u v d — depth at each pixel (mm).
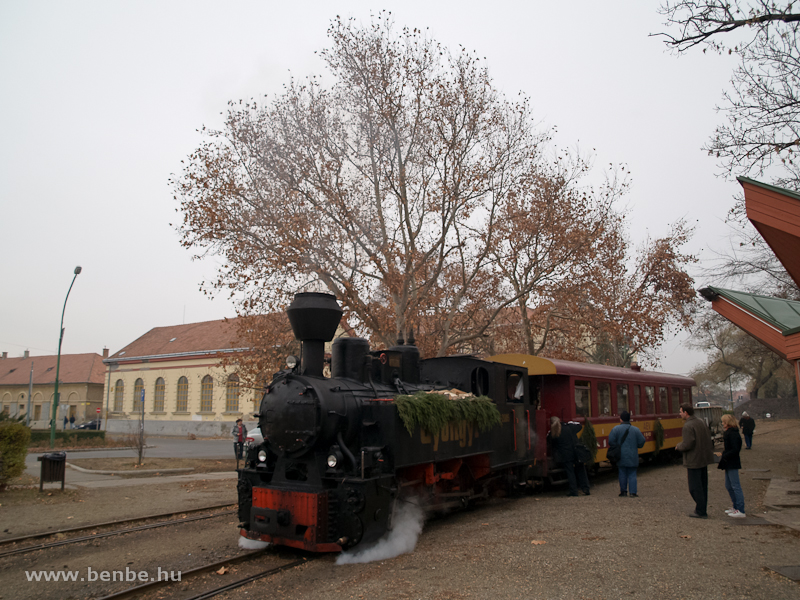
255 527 7398
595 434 13844
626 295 26609
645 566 6320
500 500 11656
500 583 5875
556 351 23750
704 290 12906
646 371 18641
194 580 6375
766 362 46594
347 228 18234
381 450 7641
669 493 11898
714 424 28375
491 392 10914
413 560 6965
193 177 17578
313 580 6320
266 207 18172
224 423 38531
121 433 43500
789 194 8438
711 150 12820
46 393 57094
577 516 9438
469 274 21875
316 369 8203
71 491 12477
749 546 7094
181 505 11141
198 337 43344
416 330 20078
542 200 20078
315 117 18719
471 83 18516
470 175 18266
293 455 7656
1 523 9250
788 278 20906
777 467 15812
